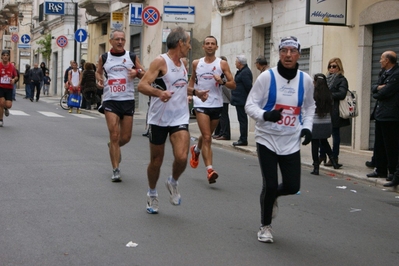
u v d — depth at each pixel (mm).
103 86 9086
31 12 52812
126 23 28062
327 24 13336
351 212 7758
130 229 6316
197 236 6164
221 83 8953
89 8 30766
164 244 5840
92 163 10359
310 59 15195
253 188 8852
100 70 9023
